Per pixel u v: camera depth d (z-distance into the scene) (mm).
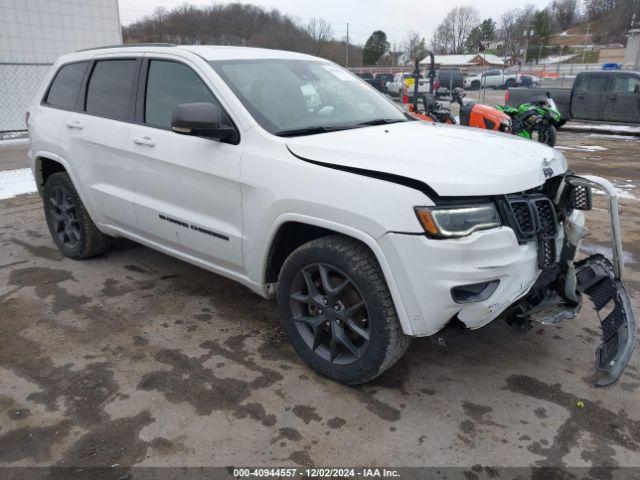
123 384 2916
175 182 3404
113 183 3943
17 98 13281
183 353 3227
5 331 3475
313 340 2959
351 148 2705
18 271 4469
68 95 4406
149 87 3666
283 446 2471
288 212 2777
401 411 2715
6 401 2770
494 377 3008
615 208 2732
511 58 75500
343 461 2385
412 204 2396
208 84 3254
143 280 4289
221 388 2887
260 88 3307
